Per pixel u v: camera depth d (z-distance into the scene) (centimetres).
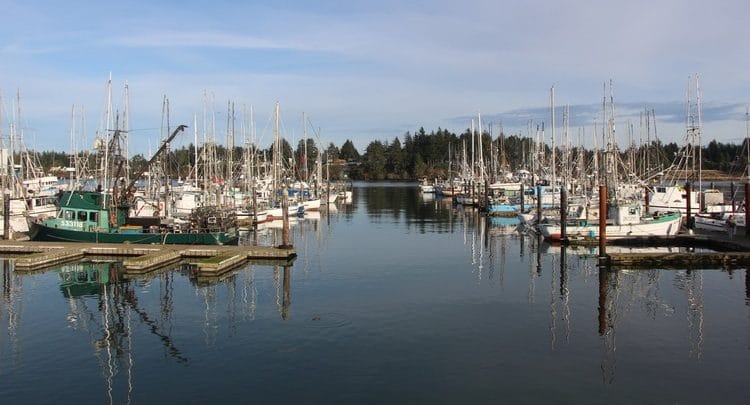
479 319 3014
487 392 2106
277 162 9081
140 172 6506
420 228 7412
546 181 11425
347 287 3772
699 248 5478
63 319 3086
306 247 5662
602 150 8850
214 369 2341
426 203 12488
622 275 4169
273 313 3138
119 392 2131
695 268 4409
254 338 2716
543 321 2986
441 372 2292
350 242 6038
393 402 2027
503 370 2311
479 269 4425
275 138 8850
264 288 3753
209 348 2588
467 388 2141
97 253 4972
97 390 2153
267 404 2022
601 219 4575
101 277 4150
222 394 2105
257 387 2161
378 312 3145
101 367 2381
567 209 6738
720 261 4484
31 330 2894
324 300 3412
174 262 4694
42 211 6831
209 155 8231
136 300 3472
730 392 2114
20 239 5666
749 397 2073
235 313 3148
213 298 3494
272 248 5009
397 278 4072
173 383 2208
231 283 3919
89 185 8119
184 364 2402
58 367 2384
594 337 2720
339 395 2086
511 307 3262
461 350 2541
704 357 2456
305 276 4147
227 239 5556
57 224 5384
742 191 9869
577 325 2912
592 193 8150
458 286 3800
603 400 2047
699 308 3238
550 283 3900
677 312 3159
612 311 3184
